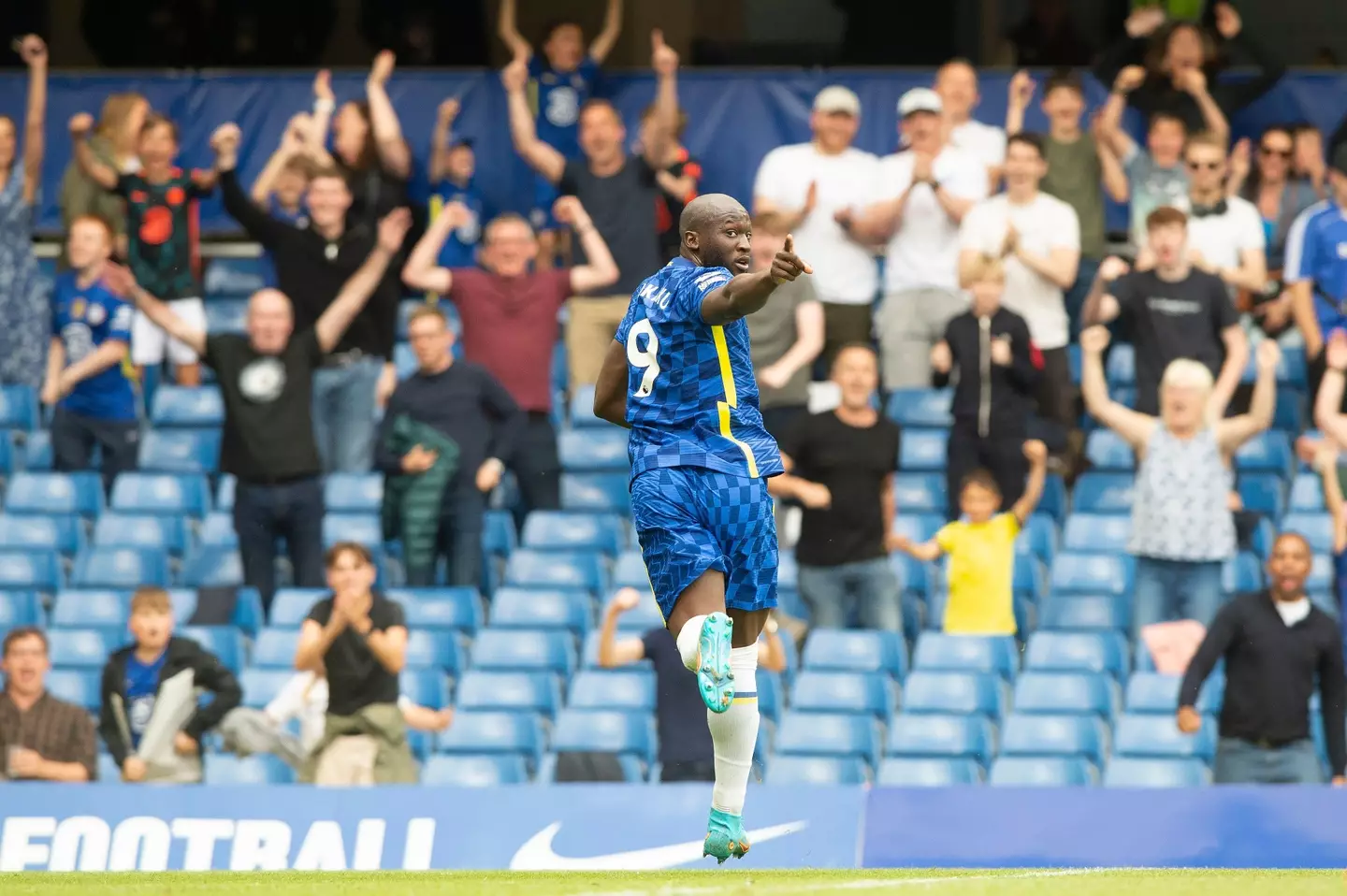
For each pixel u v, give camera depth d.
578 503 41.72
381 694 33.56
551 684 36.19
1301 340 43.06
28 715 33.53
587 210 42.22
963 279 40.66
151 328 43.69
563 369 44.97
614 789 28.25
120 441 42.72
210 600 38.25
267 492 38.56
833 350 41.88
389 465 38.31
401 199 42.66
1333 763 33.19
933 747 34.53
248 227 40.62
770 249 39.91
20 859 28.38
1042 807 27.67
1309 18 47.34
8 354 44.06
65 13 50.16
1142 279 39.62
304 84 47.66
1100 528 39.59
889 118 46.31
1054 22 48.19
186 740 33.66
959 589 36.81
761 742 34.56
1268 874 22.97
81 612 39.28
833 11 49.44
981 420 38.41
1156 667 36.06
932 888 18.53
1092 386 38.47
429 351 38.41
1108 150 43.06
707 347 17.59
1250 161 45.25
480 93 46.94
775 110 46.50
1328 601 38.53
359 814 28.36
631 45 49.28
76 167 45.56
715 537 17.50
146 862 28.34
